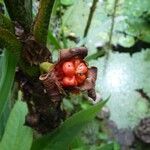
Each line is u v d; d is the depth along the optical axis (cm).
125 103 54
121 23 60
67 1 59
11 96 24
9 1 18
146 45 59
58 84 17
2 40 18
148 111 53
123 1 62
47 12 18
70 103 46
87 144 48
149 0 61
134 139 51
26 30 19
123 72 57
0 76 20
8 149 19
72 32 58
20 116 19
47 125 21
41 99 20
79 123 21
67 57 17
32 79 19
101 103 21
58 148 21
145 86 55
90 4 60
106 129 51
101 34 59
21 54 19
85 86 17
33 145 21
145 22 60
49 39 27
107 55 55
